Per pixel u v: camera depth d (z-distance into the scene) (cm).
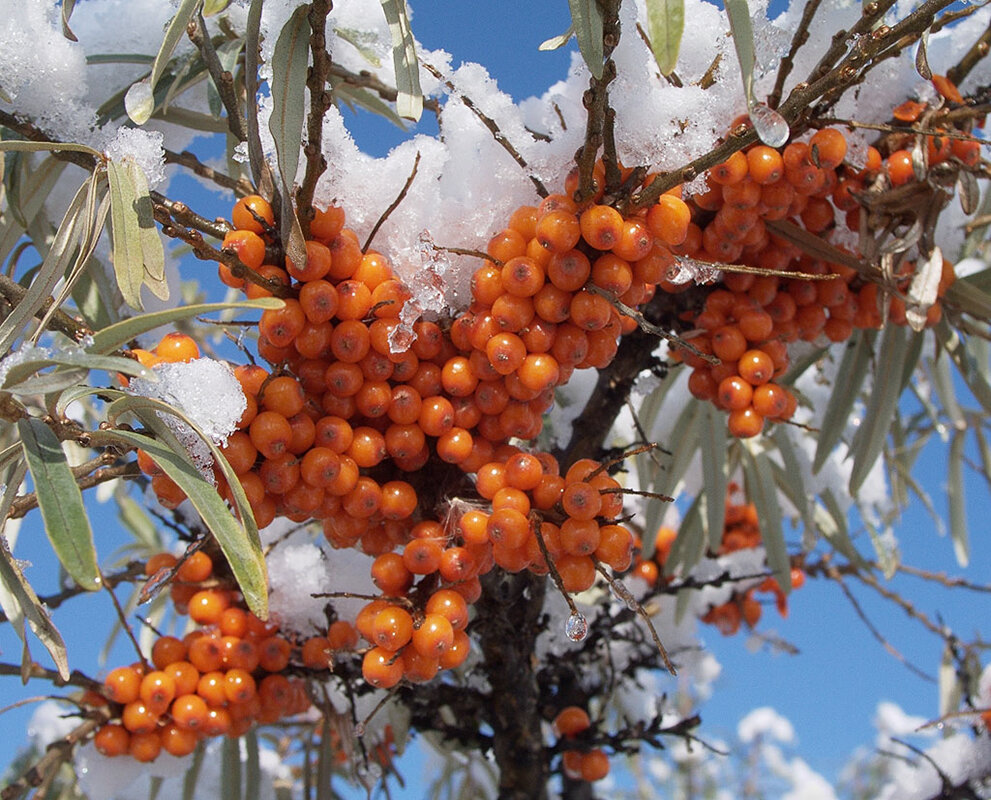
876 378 37
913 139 31
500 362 26
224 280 27
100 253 35
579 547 25
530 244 26
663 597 52
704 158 25
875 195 31
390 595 27
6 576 24
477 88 30
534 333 26
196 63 34
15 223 34
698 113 27
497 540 25
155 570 35
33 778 34
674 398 49
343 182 28
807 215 31
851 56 26
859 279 33
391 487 28
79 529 22
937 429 46
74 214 26
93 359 23
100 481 26
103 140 32
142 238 26
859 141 30
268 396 25
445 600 26
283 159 25
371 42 33
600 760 40
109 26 35
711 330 31
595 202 26
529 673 37
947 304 36
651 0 24
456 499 28
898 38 26
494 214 28
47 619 24
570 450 36
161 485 25
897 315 34
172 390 24
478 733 39
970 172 31
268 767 50
